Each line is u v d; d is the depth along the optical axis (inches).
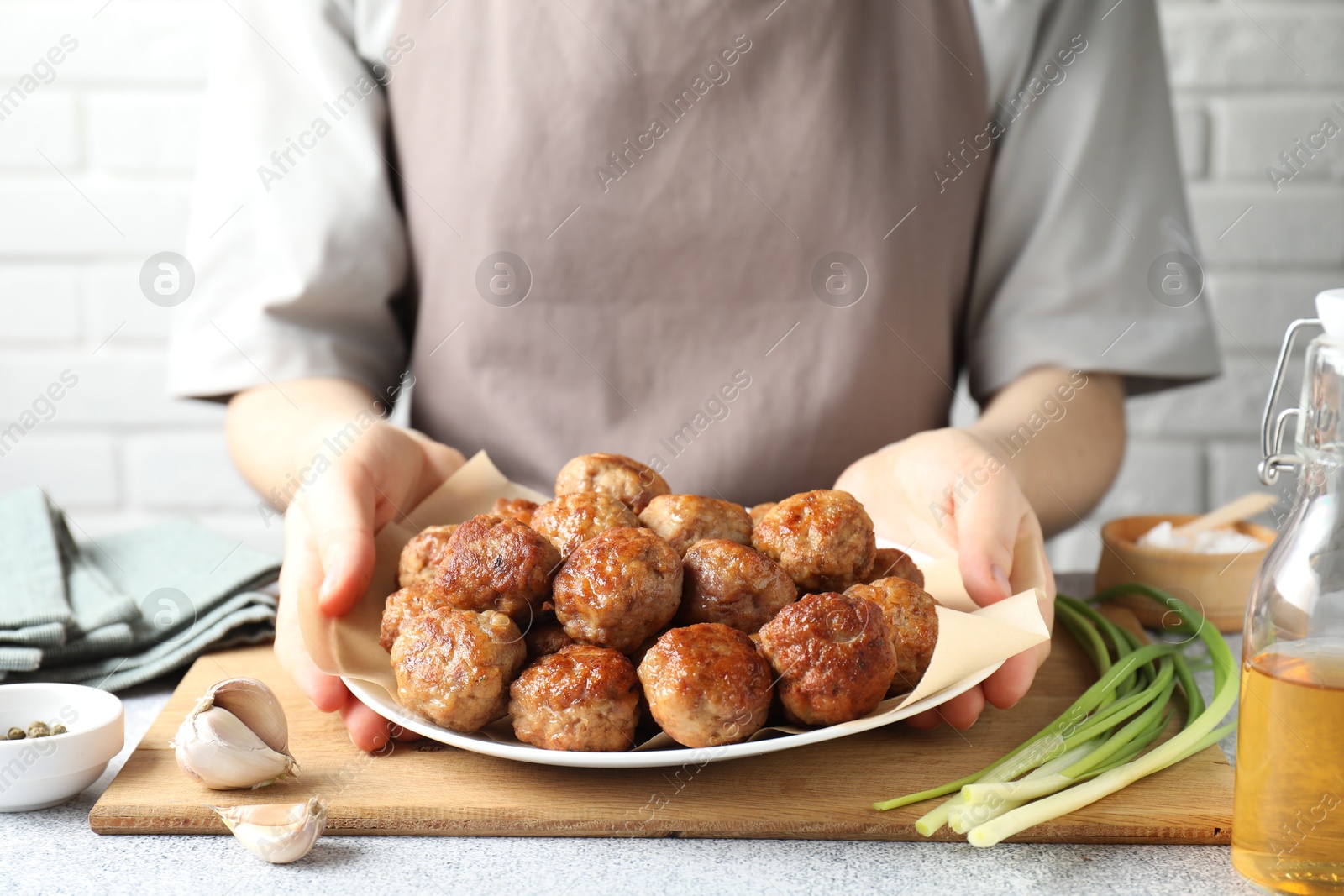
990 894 31.5
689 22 63.9
